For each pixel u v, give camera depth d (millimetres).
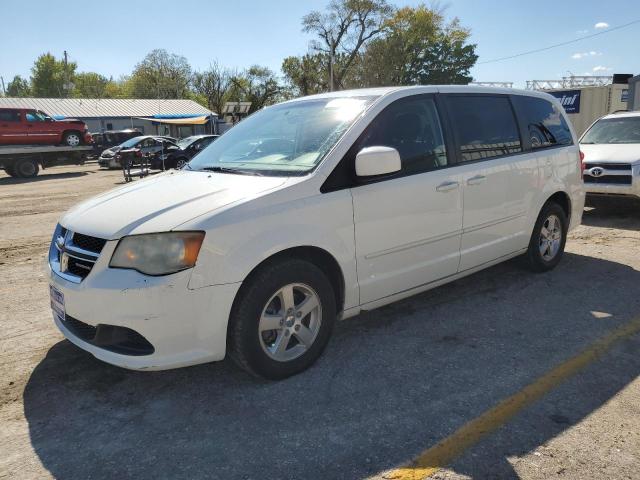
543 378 3334
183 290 2857
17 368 3619
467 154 4309
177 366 2953
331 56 49156
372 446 2689
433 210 3975
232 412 3029
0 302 5012
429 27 55031
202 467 2566
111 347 3006
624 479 2402
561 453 2596
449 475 2455
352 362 3600
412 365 3547
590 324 4156
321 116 3928
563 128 5535
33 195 14461
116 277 2879
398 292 3904
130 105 46094
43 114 22625
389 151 3387
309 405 3080
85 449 2732
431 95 4180
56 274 3219
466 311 4480
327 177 3400
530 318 4305
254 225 3051
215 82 66062
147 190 3525
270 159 3738
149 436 2828
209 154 4301
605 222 7965
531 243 5176
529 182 4879
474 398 3123
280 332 3301
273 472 2514
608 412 2945
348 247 3479
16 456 2686
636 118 9117
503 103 4816
